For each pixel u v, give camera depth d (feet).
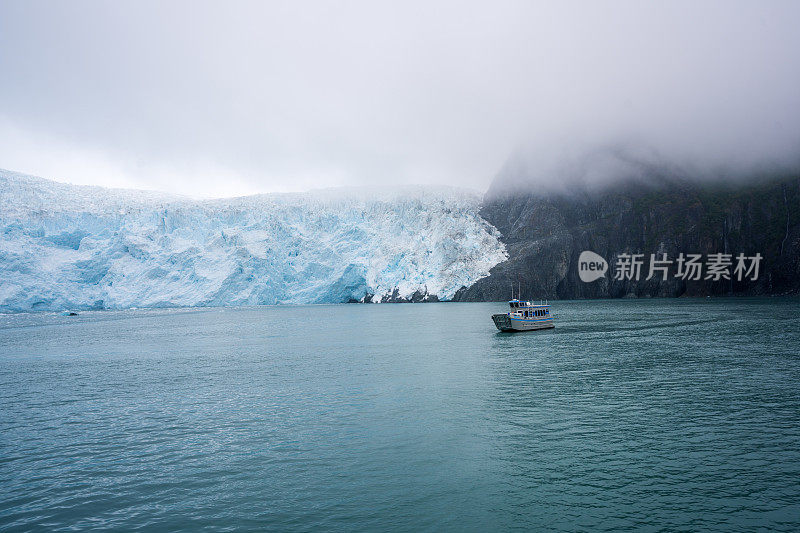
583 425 105.60
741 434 97.76
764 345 213.05
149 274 632.38
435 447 94.27
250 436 104.06
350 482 79.71
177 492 77.92
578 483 77.25
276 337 301.02
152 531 66.03
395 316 453.58
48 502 75.56
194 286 629.92
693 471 80.69
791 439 94.43
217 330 358.23
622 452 89.66
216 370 187.62
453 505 71.20
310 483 79.77
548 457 88.02
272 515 69.67
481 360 192.24
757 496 71.67
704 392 131.75
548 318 303.48
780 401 121.29
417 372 169.27
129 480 82.94
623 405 120.88
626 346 221.05
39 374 189.06
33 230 615.16
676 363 175.01
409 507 70.90
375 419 113.50
